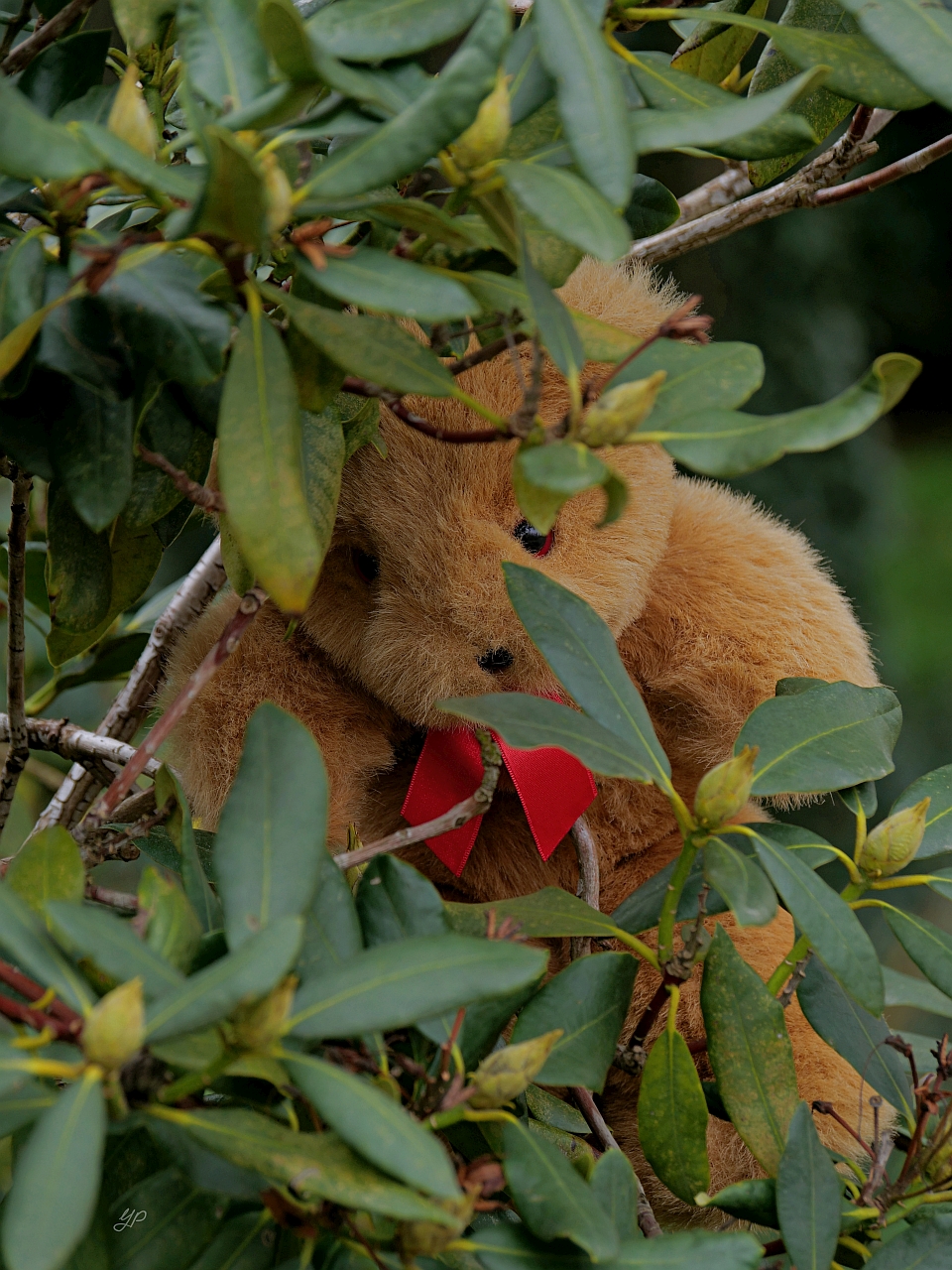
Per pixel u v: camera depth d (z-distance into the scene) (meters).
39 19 1.81
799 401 6.54
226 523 1.63
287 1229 1.26
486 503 2.02
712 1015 1.53
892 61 1.21
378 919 1.42
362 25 1.21
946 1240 1.42
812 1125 1.42
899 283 9.31
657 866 2.36
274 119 1.16
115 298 1.28
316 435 1.54
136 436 1.37
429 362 1.21
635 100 1.40
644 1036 1.68
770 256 6.51
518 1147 1.25
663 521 2.18
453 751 2.19
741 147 1.40
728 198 2.57
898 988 2.45
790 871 1.42
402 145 1.11
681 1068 1.51
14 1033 1.15
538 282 1.13
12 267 1.28
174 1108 1.12
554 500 1.19
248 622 1.40
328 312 1.23
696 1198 1.50
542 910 1.60
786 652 2.23
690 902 1.72
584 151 1.14
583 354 1.20
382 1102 1.05
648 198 1.83
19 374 1.33
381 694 2.13
